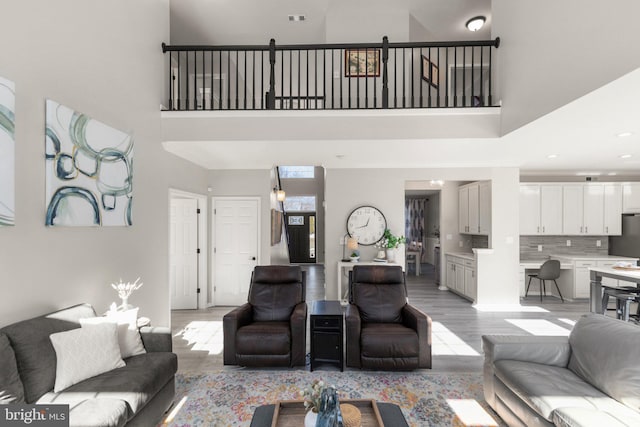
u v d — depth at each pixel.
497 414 2.43
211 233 5.73
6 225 1.95
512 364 2.29
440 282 7.05
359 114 3.79
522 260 6.45
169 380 2.45
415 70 5.51
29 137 2.14
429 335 3.06
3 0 1.98
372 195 5.79
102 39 2.85
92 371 2.07
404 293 3.65
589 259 5.88
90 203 2.63
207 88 6.32
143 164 3.48
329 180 5.80
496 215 5.58
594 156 4.78
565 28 2.59
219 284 5.75
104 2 2.87
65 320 2.19
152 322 3.66
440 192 7.10
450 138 3.74
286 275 3.78
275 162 5.30
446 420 2.37
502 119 3.63
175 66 5.43
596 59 2.28
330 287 5.78
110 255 2.93
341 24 4.97
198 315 5.09
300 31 5.19
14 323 1.99
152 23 3.67
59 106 2.34
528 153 4.56
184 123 3.83
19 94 2.07
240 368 3.22
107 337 2.22
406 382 2.92
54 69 2.34
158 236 3.82
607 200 6.16
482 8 4.83
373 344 3.03
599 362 2.05
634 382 1.82
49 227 2.29
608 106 2.62
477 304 5.55
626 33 2.04
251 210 5.78
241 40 5.36
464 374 3.07
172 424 2.34
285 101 5.82
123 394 1.91
